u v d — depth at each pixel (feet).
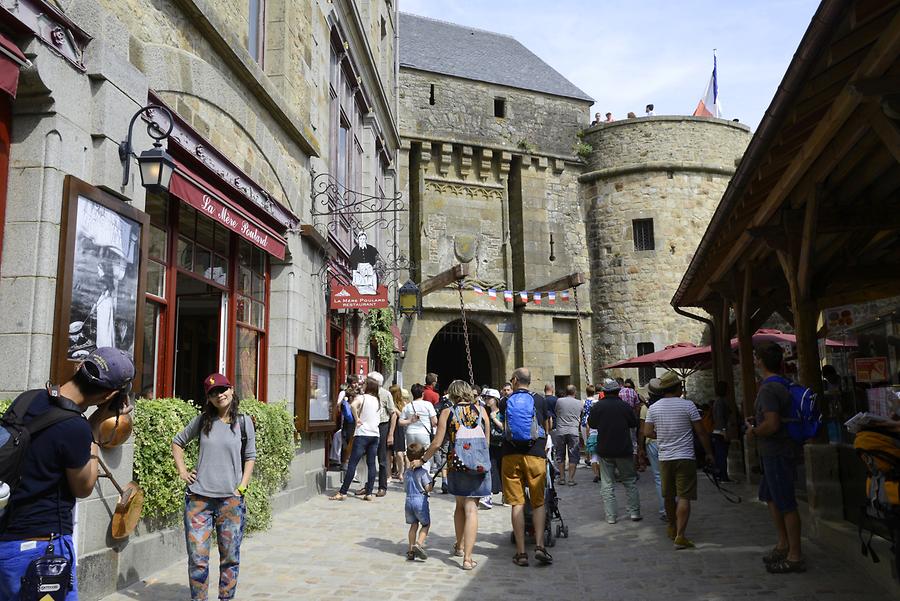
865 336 27.81
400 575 18.01
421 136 73.00
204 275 23.72
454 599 15.98
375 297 36.55
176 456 14.38
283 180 29.32
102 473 14.98
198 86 21.20
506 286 74.49
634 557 20.20
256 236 25.25
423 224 72.08
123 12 17.81
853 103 14.71
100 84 15.64
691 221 76.64
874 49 13.43
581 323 76.23
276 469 25.50
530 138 77.82
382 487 32.71
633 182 76.89
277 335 29.43
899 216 22.45
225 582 14.35
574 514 28.50
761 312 38.52
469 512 19.13
